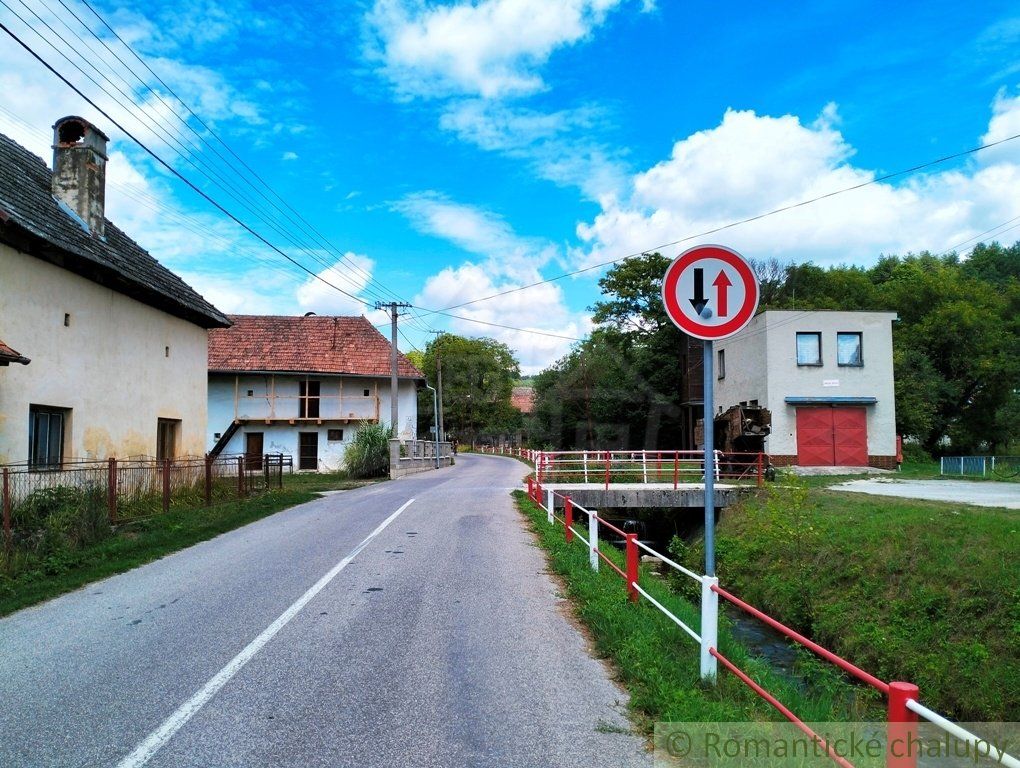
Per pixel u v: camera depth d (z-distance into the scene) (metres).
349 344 40.50
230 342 39.34
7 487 9.72
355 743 4.11
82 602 7.74
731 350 34.66
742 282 5.12
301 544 11.66
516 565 9.95
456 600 7.79
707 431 5.18
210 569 9.57
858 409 30.36
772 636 11.89
